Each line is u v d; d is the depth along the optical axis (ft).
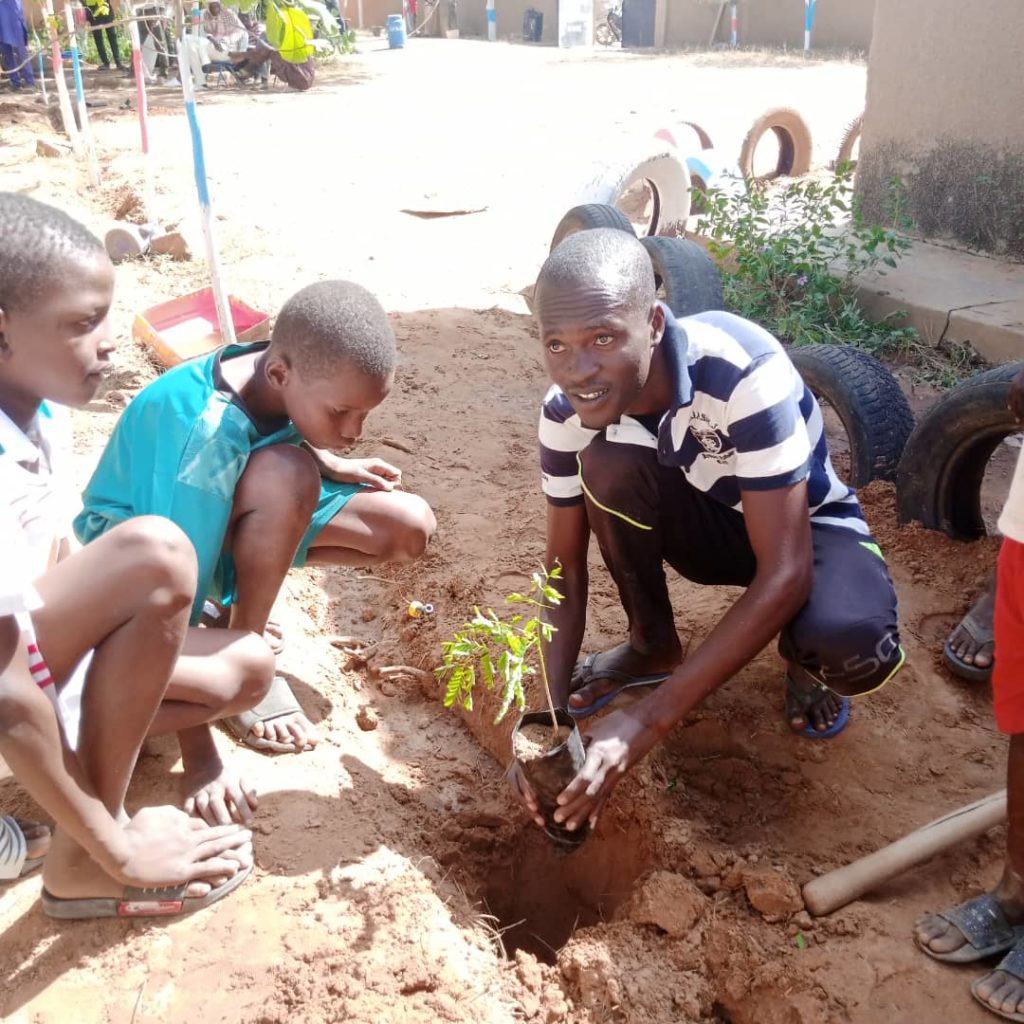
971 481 11.84
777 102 43.09
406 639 11.07
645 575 9.29
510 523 12.70
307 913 7.59
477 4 85.87
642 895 7.99
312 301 7.86
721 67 55.42
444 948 7.40
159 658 6.86
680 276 15.62
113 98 42.63
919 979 7.28
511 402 16.33
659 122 38.58
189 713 7.95
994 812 8.10
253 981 7.07
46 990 7.01
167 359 16.03
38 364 6.93
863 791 9.02
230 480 8.07
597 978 7.40
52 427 8.19
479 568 11.68
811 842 8.57
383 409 15.66
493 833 9.14
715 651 7.67
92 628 6.75
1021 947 7.19
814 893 7.81
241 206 25.61
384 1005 6.95
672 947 7.73
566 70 55.62
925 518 12.03
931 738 9.56
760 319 19.24
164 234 21.70
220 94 45.16
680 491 8.83
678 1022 7.23
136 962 7.20
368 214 25.63
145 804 8.39
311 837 8.27
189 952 7.27
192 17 13.91
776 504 7.86
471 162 31.99
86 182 27.22
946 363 17.63
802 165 29.96
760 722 9.68
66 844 7.27
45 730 6.33
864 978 7.30
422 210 25.88
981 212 20.97
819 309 19.08
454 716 10.33
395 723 10.17
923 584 11.47
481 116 40.60
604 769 7.17
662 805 8.74
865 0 60.95
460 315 19.43
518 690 7.42
